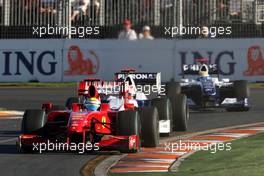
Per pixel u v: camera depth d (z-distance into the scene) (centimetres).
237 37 10200
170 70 10056
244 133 5666
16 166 4231
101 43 10219
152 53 10112
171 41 10100
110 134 4681
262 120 6556
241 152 4588
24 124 4734
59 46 10262
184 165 4194
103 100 5031
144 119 4803
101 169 4109
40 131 4734
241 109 7375
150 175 3869
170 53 10056
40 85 10031
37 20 10575
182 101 5812
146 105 5531
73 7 10462
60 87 9800
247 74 9856
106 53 10188
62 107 5275
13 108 7838
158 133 4922
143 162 4350
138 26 10350
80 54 10225
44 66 10288
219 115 7038
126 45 10188
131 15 10400
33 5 10544
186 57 10019
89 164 4288
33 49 10306
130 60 10162
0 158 4531
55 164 4291
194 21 10256
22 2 10525
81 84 5091
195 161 4331
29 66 10306
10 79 10344
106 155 4622
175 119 5797
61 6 10369
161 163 4316
